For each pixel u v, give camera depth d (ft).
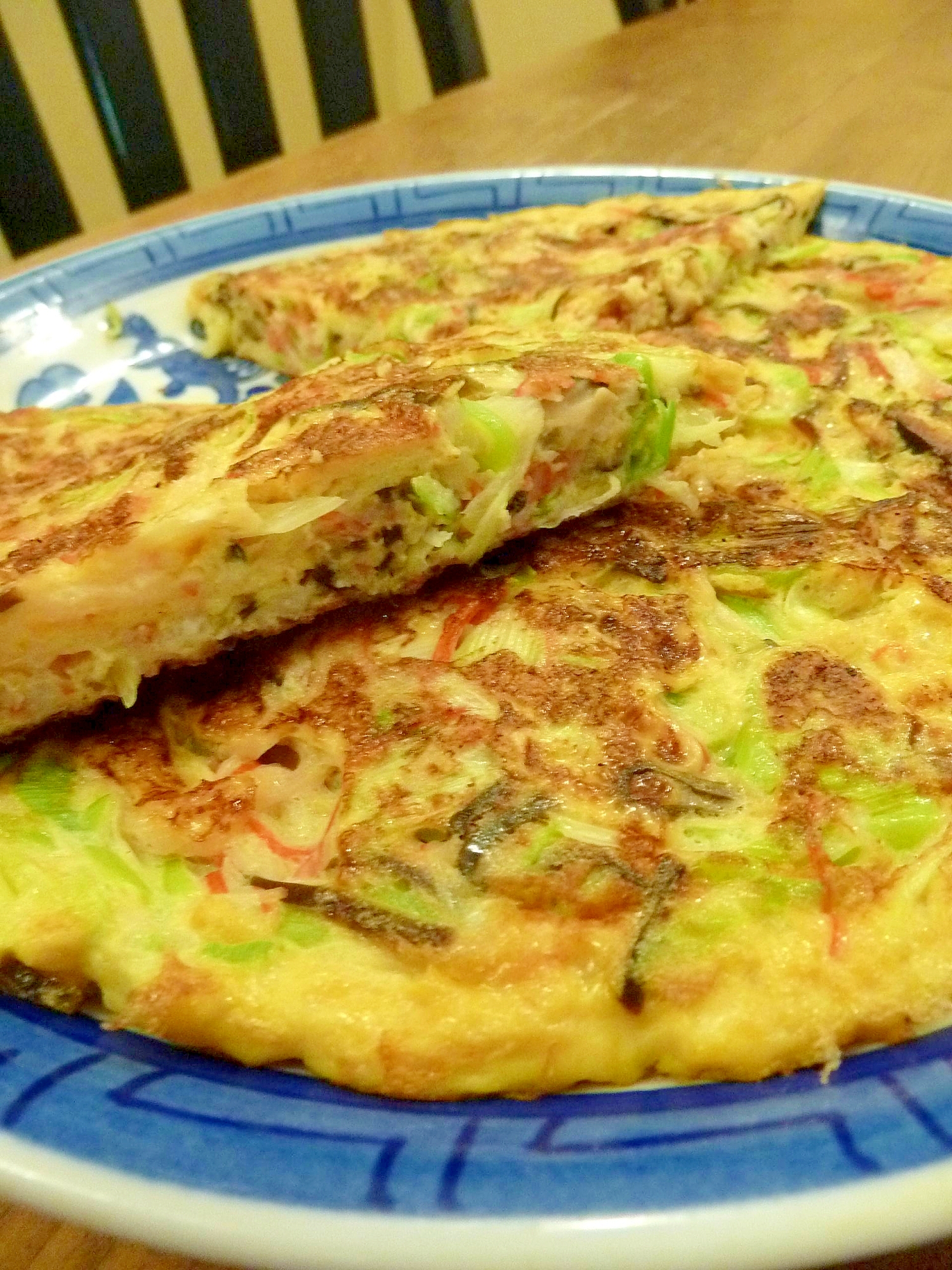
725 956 0.45
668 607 0.61
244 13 1.67
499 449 0.63
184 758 0.58
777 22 1.73
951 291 0.90
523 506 0.66
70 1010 0.48
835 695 0.55
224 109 1.69
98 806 0.54
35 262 1.21
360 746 0.55
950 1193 0.34
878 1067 0.43
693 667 0.57
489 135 1.42
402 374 0.69
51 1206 0.36
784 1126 0.39
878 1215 0.34
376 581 0.63
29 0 1.93
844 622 0.61
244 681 0.61
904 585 0.61
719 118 1.40
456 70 1.94
